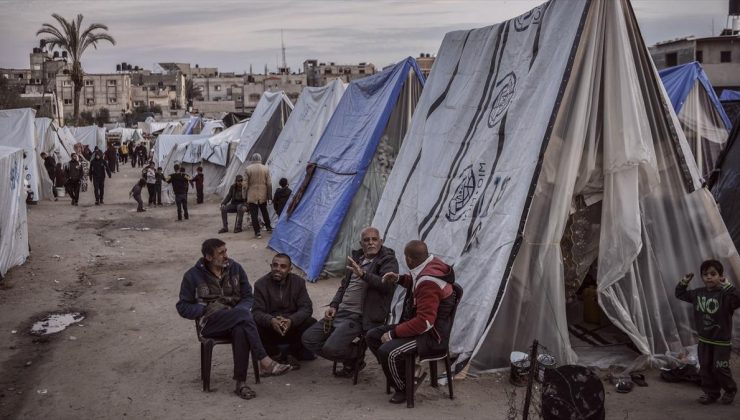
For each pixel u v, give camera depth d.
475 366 6.87
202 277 6.72
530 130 7.37
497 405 6.12
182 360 7.67
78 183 24.11
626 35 7.18
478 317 6.94
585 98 7.10
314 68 119.50
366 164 12.10
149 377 7.11
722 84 37.66
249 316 6.66
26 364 7.57
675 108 14.62
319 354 7.08
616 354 7.39
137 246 15.59
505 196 7.30
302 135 18.12
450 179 8.80
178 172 20.05
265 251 14.51
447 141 9.43
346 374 7.02
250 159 22.75
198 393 6.61
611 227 7.18
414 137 10.65
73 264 13.42
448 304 6.12
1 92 57.06
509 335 7.02
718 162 10.63
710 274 6.08
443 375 6.81
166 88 121.00
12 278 12.02
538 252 7.10
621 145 7.09
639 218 7.14
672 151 7.46
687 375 6.68
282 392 6.59
